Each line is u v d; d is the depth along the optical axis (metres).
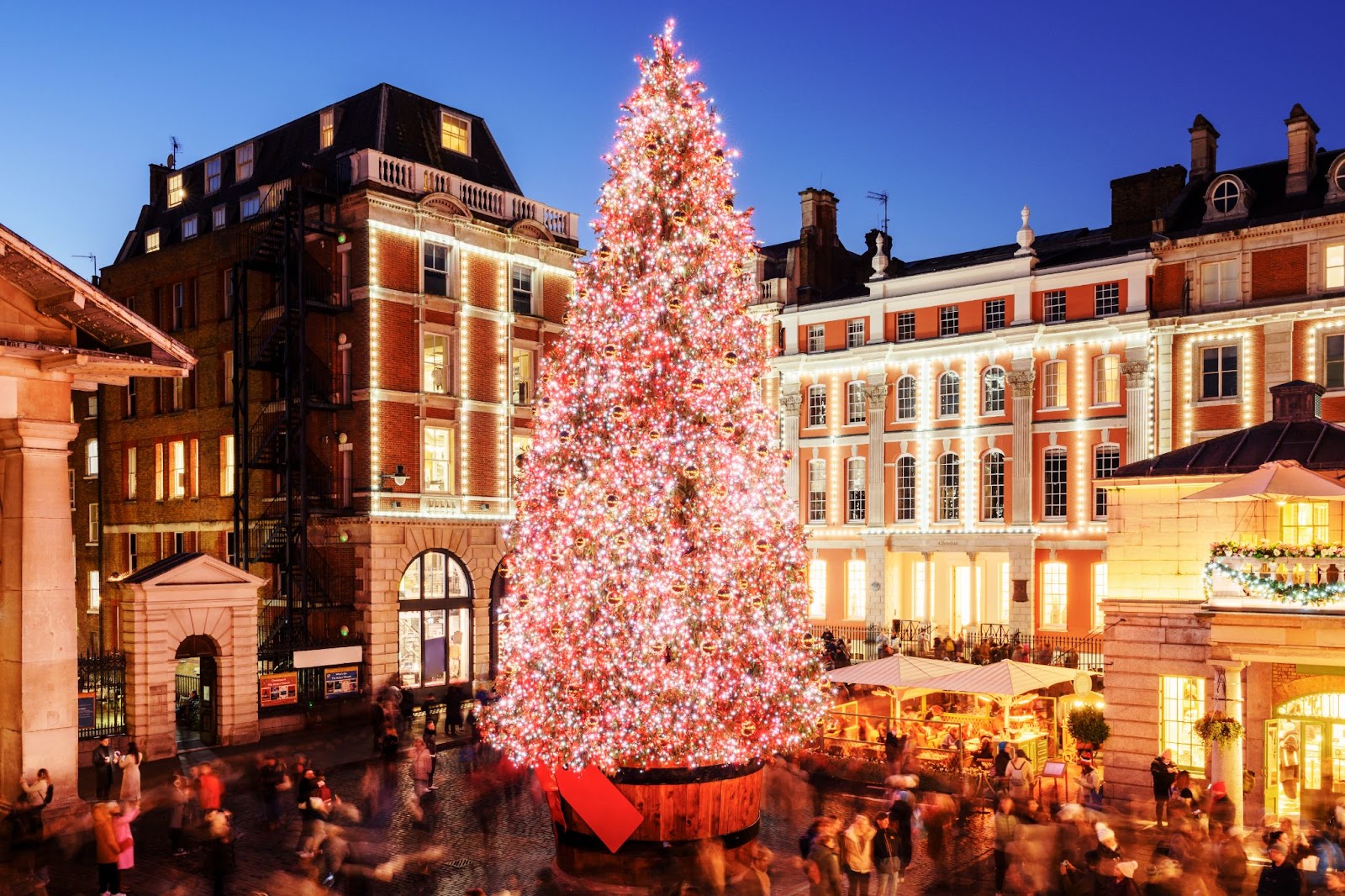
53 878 19.16
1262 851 19.73
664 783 19.16
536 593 20.56
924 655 44.69
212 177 49.72
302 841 20.20
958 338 47.72
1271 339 40.03
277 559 38.50
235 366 39.84
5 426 21.22
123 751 27.83
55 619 21.45
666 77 20.83
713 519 19.64
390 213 38.94
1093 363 44.62
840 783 27.09
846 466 51.44
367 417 37.97
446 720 33.38
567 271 45.72
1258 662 22.16
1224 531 22.83
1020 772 23.27
